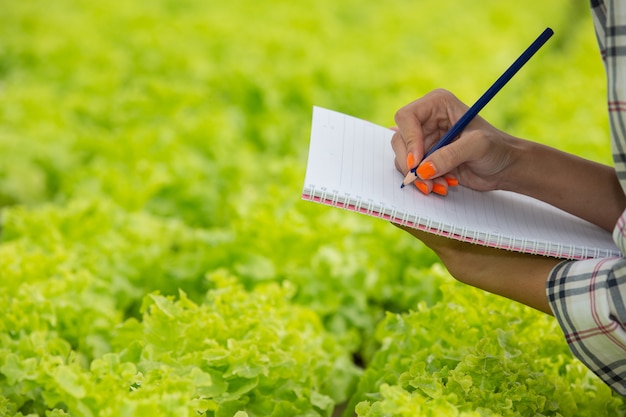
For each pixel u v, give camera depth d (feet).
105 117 15.49
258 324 7.55
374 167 6.07
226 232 10.92
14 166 13.19
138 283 10.36
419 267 11.04
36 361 6.76
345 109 17.67
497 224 5.79
